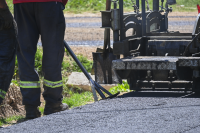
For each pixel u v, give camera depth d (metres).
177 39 15.72
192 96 12.55
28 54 11.55
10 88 16.89
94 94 12.83
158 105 10.66
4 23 10.29
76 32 38.72
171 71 13.30
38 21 11.46
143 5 15.97
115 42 13.96
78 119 9.41
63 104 12.57
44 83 11.87
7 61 10.62
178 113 9.61
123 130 8.29
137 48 15.66
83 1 62.53
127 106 10.63
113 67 12.69
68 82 20.88
